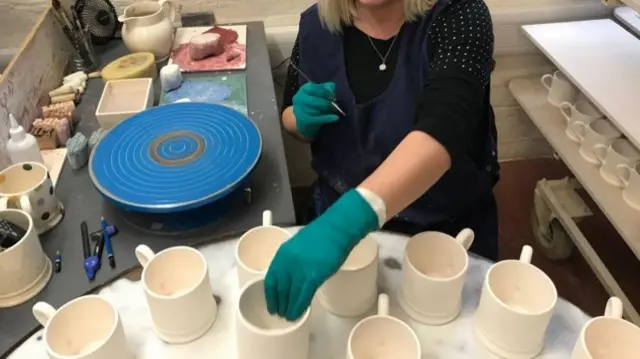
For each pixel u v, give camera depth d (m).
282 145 1.16
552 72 1.98
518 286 0.77
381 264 0.85
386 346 0.71
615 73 1.54
